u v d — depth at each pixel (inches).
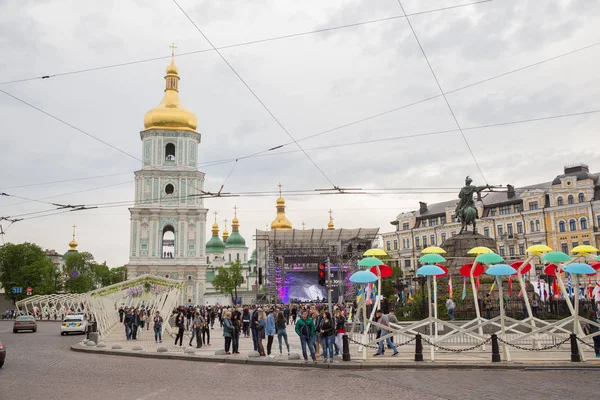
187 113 3703.3
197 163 3710.6
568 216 3043.8
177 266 3521.2
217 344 1277.1
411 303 1472.7
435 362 803.4
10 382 650.8
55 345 1286.9
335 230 3762.3
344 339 842.8
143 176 3582.7
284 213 5211.6
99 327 1481.3
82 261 4621.1
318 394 563.5
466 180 1612.9
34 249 3786.9
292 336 1541.6
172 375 724.0
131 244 3523.6
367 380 663.1
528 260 974.4
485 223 3481.8
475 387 599.2
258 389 599.2
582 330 935.0
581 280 1927.9
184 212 3572.8
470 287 1392.7
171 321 1831.9
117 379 682.8
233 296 4840.1
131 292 1653.5
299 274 3683.6
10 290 3617.1
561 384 616.1
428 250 997.2
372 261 927.7
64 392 575.8
